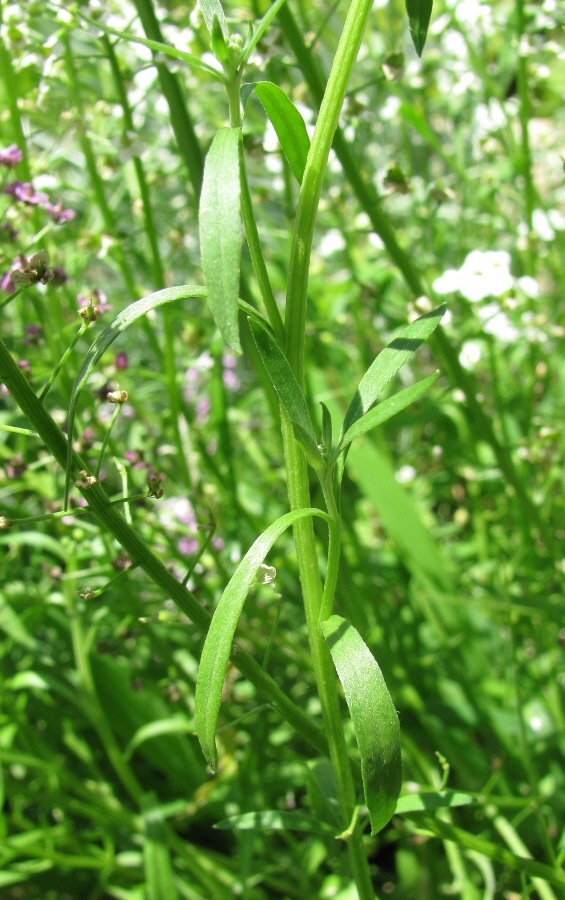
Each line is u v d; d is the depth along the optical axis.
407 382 0.44
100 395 0.24
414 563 0.32
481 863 0.27
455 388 0.29
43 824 0.29
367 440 0.32
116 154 0.28
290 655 0.31
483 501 0.39
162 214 0.39
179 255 0.39
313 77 0.26
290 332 0.16
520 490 0.30
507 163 0.35
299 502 0.17
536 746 0.31
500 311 0.31
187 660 0.32
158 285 0.29
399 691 0.31
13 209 0.24
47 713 0.33
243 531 0.34
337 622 0.16
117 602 0.28
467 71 0.36
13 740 0.33
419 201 0.37
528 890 0.25
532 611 0.29
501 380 0.39
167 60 0.24
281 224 0.43
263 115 0.35
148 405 0.40
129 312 0.14
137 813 0.34
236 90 0.15
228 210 0.12
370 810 0.14
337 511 0.16
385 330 0.42
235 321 0.12
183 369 0.31
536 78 0.34
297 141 0.16
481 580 0.35
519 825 0.30
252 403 0.41
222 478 0.31
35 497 0.31
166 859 0.26
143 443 0.32
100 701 0.32
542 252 0.36
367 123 0.35
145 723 0.32
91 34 0.26
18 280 0.17
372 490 0.32
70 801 0.29
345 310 0.44
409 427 0.41
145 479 0.30
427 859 0.30
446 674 0.34
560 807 0.30
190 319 0.30
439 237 0.40
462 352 0.33
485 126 0.38
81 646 0.27
